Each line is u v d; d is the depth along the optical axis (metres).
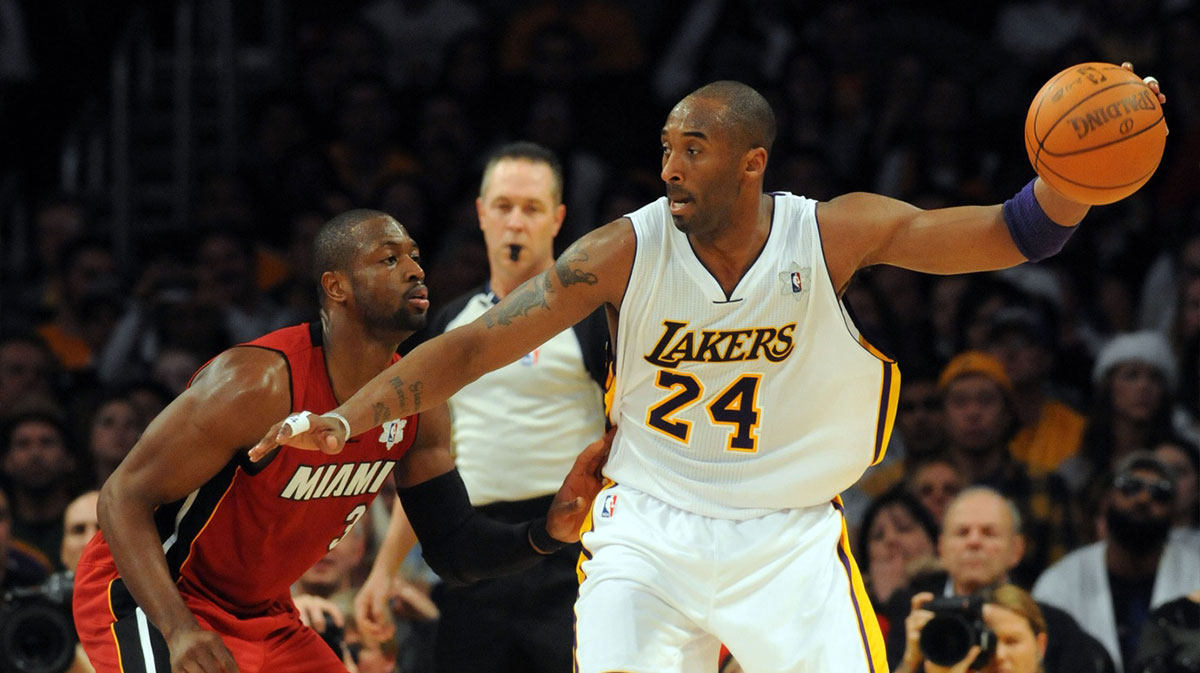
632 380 13.04
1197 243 28.55
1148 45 37.47
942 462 22.84
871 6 39.78
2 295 33.69
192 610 13.90
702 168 12.38
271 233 33.94
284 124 35.88
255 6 40.53
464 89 36.56
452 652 18.06
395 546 18.31
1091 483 22.20
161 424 13.29
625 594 12.66
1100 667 18.73
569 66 36.59
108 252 31.48
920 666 17.33
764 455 12.90
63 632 17.08
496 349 12.66
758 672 12.73
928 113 34.88
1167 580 20.31
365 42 37.56
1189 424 26.33
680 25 41.25
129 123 35.19
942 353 28.97
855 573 13.12
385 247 13.73
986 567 18.86
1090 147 12.04
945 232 12.53
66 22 34.88
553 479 17.75
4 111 34.50
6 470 23.48
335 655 15.00
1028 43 40.97
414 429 14.49
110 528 13.07
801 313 12.66
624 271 12.68
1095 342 31.06
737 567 12.70
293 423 11.91
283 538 14.06
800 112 35.69
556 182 18.44
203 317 28.80
